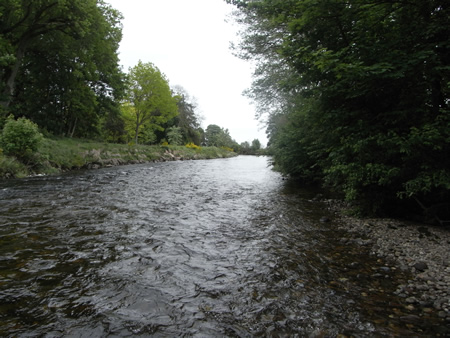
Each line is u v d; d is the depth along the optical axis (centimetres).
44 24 1656
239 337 226
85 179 1211
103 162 1889
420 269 367
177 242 464
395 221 620
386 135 543
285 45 684
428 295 299
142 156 2633
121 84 2619
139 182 1220
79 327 233
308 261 397
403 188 585
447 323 249
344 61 568
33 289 294
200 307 271
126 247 430
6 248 404
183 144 5216
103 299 279
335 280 338
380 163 562
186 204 790
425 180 475
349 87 583
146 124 3797
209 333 230
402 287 318
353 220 643
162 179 1385
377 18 560
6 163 1126
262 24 1195
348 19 578
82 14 1655
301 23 610
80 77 2098
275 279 338
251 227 577
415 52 499
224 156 5459
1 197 757
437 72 497
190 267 366
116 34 2311
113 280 321
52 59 2061
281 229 565
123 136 3981
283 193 1070
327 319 255
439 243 461
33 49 1947
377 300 291
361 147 546
